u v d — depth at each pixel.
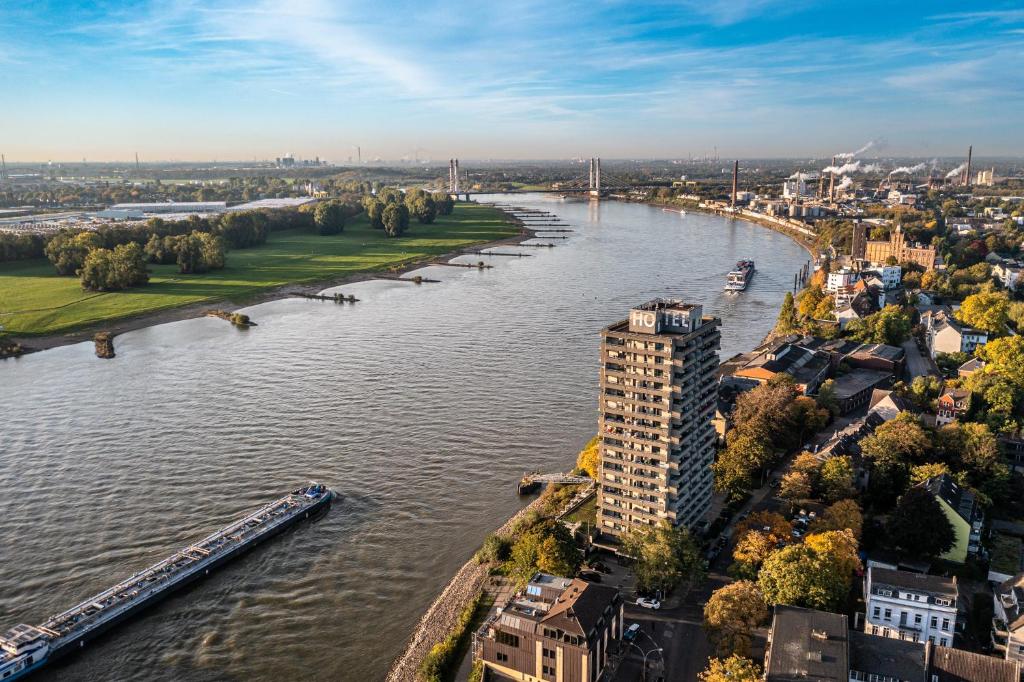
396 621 164.88
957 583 164.88
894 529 179.00
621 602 151.25
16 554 189.75
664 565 164.25
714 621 147.00
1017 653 140.88
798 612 140.50
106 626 160.88
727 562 181.50
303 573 181.88
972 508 183.75
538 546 171.62
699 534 191.25
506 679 144.75
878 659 131.50
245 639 159.62
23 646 150.38
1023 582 155.25
